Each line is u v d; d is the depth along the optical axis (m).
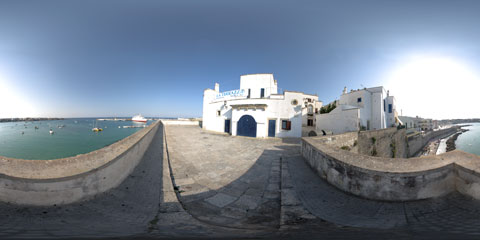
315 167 7.34
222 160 9.62
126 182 5.49
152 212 4.23
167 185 5.99
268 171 7.94
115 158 4.93
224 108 22.89
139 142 7.54
